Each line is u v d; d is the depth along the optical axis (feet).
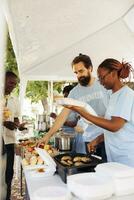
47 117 13.00
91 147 6.45
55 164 4.88
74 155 5.29
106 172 3.55
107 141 5.24
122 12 8.05
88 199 3.16
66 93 9.62
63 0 5.86
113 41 10.77
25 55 10.26
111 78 4.96
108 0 6.72
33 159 5.39
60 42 9.62
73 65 7.12
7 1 5.10
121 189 3.38
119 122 4.68
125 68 5.00
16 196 10.03
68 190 3.40
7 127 9.11
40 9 5.95
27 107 22.29
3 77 5.43
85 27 8.79
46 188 3.49
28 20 6.44
